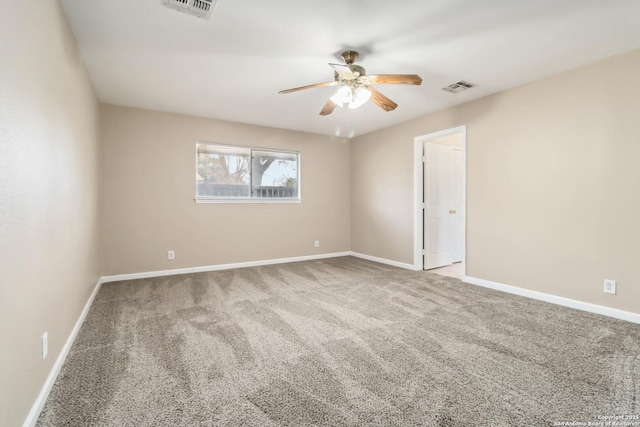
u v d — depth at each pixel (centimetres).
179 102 377
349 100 262
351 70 249
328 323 253
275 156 506
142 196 402
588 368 184
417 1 191
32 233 140
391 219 497
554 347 210
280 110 409
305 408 148
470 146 376
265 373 179
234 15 205
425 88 335
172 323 253
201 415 143
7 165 114
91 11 199
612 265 265
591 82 275
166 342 218
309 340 222
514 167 333
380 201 517
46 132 160
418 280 394
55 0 179
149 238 407
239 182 473
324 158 553
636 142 251
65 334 199
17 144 124
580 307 283
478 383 169
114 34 227
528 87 319
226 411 146
